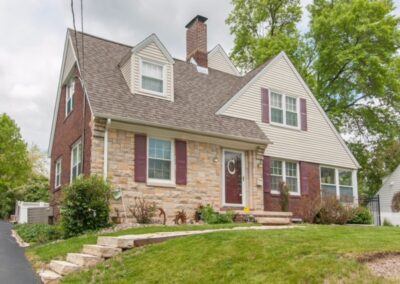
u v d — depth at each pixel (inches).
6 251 394.9
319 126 734.5
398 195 1041.5
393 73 952.3
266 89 676.7
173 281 223.1
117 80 553.9
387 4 992.2
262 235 278.5
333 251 225.1
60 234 455.2
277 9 1067.9
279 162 666.8
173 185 518.6
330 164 732.0
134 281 234.5
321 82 1042.1
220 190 569.3
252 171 605.9
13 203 1107.9
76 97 581.3
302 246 239.5
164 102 562.6
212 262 235.6
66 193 434.0
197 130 538.6
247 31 1104.2
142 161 499.8
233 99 631.2
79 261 285.0
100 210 436.8
